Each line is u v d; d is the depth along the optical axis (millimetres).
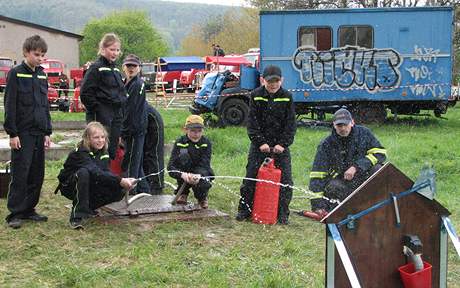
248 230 6730
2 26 58000
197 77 30594
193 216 7035
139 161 7688
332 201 6906
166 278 5129
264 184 6980
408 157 11930
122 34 92375
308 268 5492
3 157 11320
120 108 7125
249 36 53281
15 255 5656
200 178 7059
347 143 6949
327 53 17703
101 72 6957
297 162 11508
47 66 36906
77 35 63094
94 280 5043
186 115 21297
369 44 17672
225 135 14141
